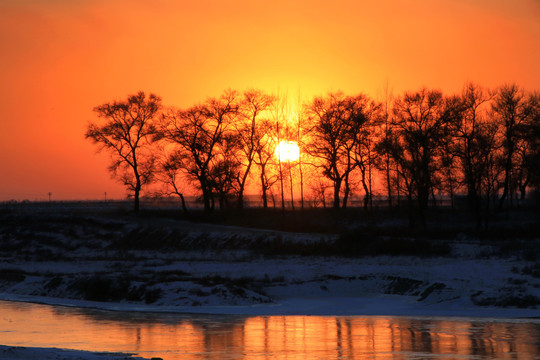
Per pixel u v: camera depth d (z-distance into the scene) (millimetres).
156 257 96188
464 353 36031
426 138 112875
